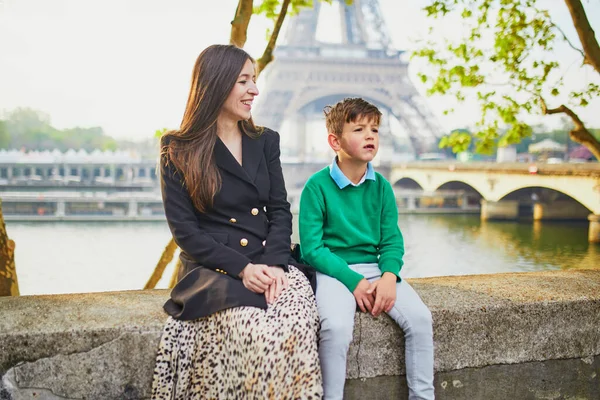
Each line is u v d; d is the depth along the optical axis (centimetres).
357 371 248
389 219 275
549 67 779
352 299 243
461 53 831
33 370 219
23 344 217
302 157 8150
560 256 2664
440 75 868
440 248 3083
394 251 266
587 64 629
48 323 226
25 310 242
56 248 3198
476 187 4325
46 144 8456
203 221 252
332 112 271
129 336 224
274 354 205
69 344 220
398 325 250
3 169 6888
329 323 227
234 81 245
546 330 272
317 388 205
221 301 221
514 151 5466
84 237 3672
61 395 221
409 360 245
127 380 226
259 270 227
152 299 261
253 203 254
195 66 252
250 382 206
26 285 2406
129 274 2677
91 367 223
